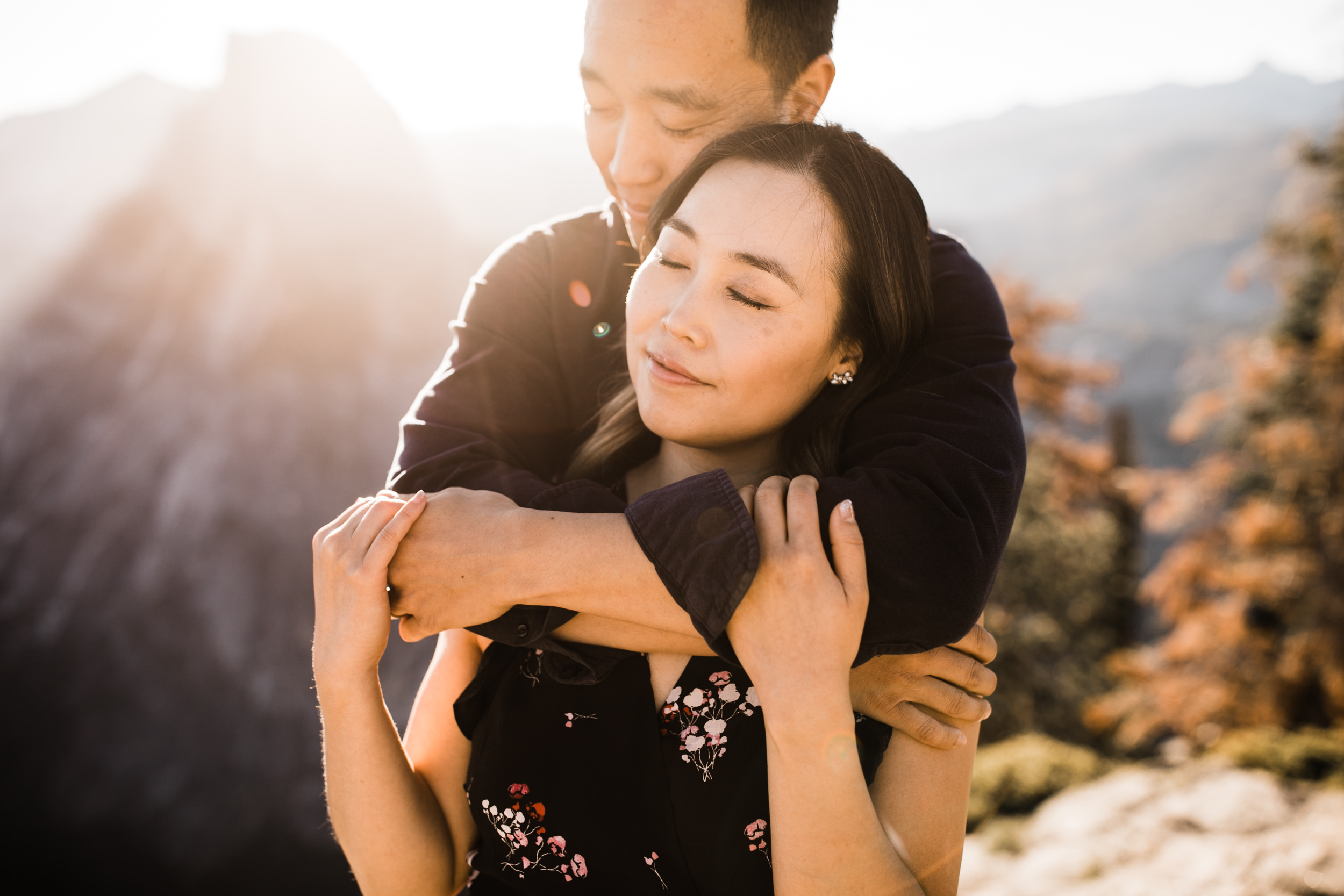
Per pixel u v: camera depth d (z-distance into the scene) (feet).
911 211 3.48
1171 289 456.45
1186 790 19.27
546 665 3.56
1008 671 51.57
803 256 3.22
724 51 4.08
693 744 3.39
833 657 3.03
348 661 3.47
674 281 3.34
